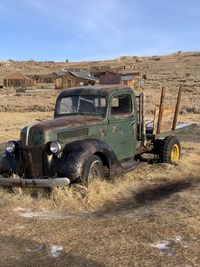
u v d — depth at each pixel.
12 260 5.18
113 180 8.55
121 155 9.44
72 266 5.00
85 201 7.42
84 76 89.62
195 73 115.81
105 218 6.55
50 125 7.92
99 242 5.61
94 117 8.86
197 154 12.20
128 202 7.64
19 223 6.39
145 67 154.75
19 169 8.16
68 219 6.57
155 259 5.10
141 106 10.05
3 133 18.69
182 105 32.38
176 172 9.87
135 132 9.89
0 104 42.38
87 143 7.97
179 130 11.73
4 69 178.25
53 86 100.75
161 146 10.60
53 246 5.54
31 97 55.62
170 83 75.25
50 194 7.70
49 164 7.77
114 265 4.98
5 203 7.32
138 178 9.30
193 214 6.55
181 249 5.34
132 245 5.48
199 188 8.12
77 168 7.56
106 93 8.97
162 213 6.66
